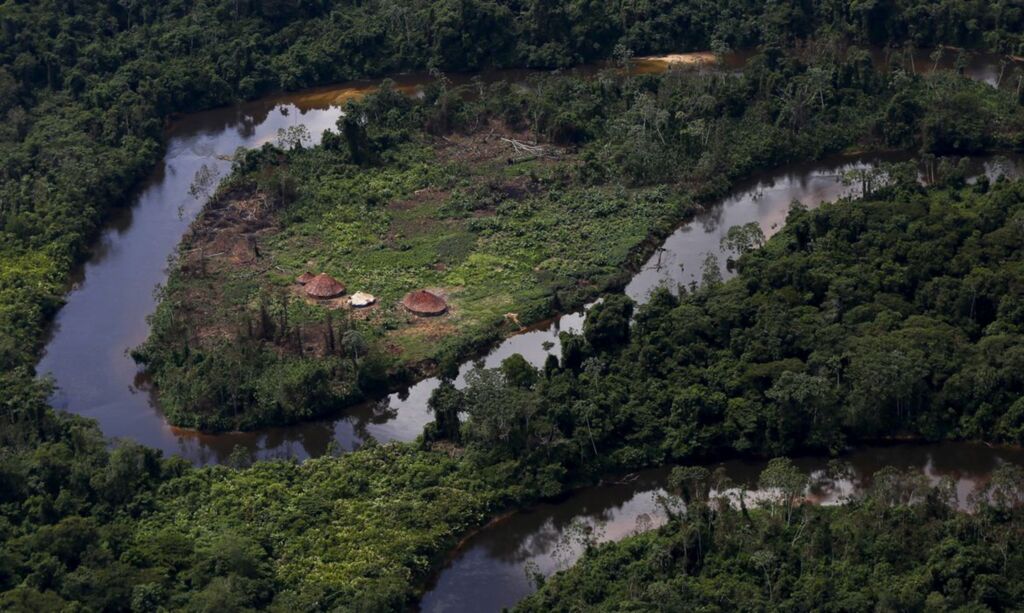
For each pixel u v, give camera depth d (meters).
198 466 166.50
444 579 147.25
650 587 134.50
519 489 156.25
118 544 146.12
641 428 164.25
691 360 172.38
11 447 163.75
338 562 143.62
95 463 158.38
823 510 148.25
